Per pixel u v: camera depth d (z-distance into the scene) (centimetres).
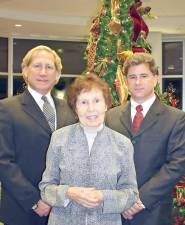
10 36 974
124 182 212
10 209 263
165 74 1014
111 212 205
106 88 217
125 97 325
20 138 259
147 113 257
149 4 727
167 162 250
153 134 251
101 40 344
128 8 341
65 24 823
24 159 258
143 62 255
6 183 253
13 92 988
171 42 1008
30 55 273
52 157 216
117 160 211
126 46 338
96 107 211
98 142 211
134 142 251
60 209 211
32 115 263
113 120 262
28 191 249
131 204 214
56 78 281
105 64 339
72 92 216
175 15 812
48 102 274
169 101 388
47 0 707
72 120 271
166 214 255
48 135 261
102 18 346
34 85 270
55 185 213
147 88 255
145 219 245
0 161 253
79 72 1026
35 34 951
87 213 206
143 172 246
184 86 999
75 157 209
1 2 723
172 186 247
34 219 259
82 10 773
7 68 985
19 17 784
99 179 206
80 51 1021
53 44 1008
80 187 205
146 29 355
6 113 261
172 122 253
